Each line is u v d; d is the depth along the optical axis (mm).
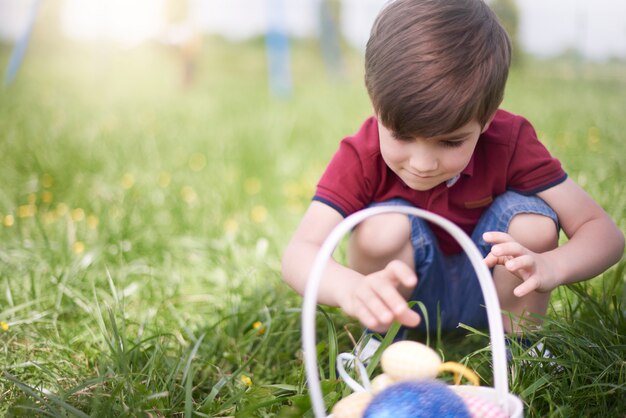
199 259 2434
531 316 1574
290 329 1859
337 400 1396
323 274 1319
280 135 4340
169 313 2010
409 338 1819
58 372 1660
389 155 1375
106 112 5391
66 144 3854
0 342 1789
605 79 7863
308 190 3234
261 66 10875
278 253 2432
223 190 3156
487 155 1584
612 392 1386
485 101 1308
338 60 9633
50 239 2559
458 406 1072
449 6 1347
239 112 5500
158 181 3307
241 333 1849
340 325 1887
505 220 1572
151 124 4781
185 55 7805
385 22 1369
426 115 1261
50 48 11398
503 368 1165
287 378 1591
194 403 1521
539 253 1557
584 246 1492
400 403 1066
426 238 1605
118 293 2107
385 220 1587
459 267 1714
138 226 2660
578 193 1585
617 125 4113
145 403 1426
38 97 6059
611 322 1653
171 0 7867
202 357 1723
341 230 1114
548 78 7922
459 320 1754
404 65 1289
